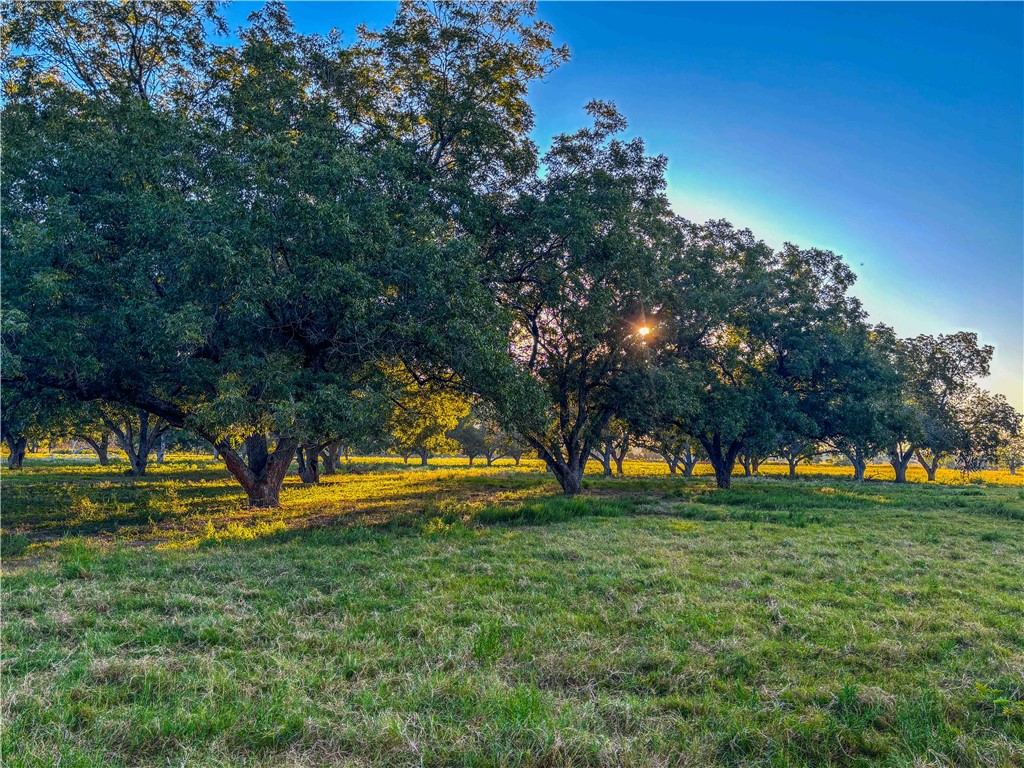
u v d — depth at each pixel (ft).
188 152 45.70
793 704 15.20
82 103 49.11
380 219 42.68
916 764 12.52
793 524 46.98
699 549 35.09
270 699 14.70
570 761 12.40
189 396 53.31
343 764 12.32
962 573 29.63
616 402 75.25
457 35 55.62
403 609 22.40
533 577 27.84
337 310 43.96
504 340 47.01
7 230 39.52
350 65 58.29
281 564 29.78
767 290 89.04
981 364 148.56
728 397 84.79
